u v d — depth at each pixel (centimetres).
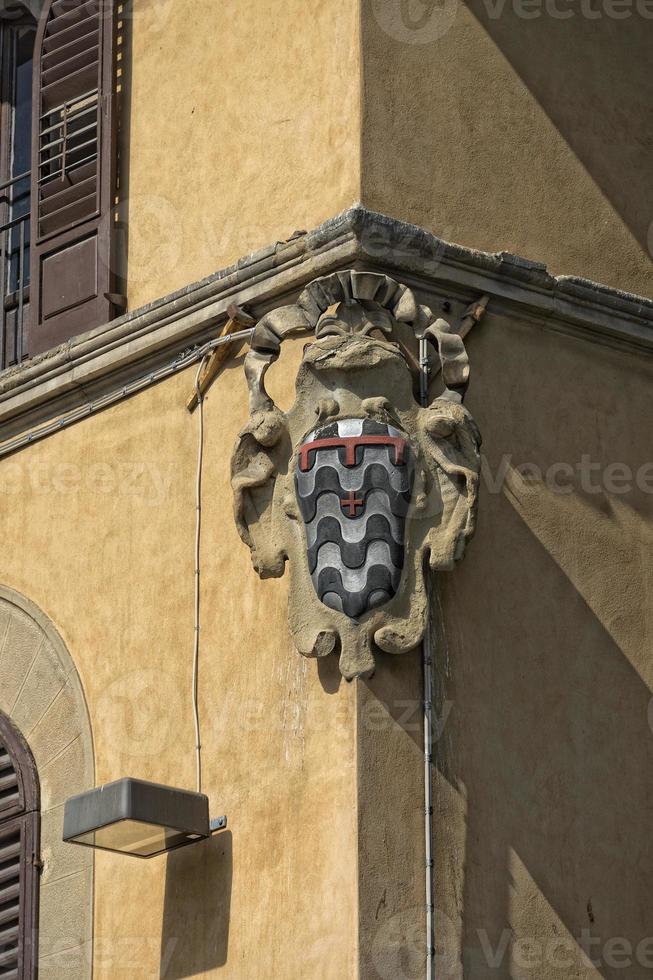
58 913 1559
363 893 1388
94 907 1539
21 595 1659
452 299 1545
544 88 1653
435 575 1473
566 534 1550
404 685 1438
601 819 1497
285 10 1634
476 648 1476
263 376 1483
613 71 1702
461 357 1471
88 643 1606
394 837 1408
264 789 1463
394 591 1428
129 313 1636
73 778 1586
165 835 1471
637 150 1692
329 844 1414
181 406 1603
